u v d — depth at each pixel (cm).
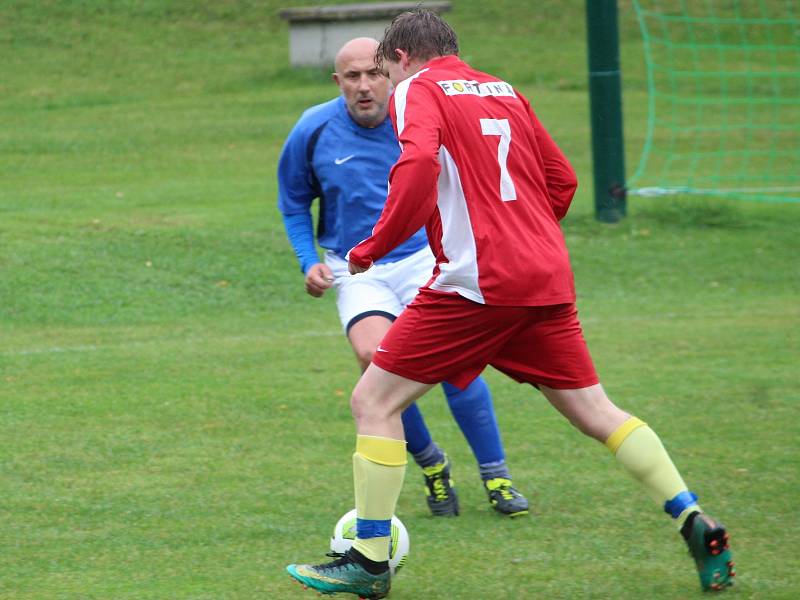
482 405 1745
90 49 9081
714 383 2622
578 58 8931
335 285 1873
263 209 4841
